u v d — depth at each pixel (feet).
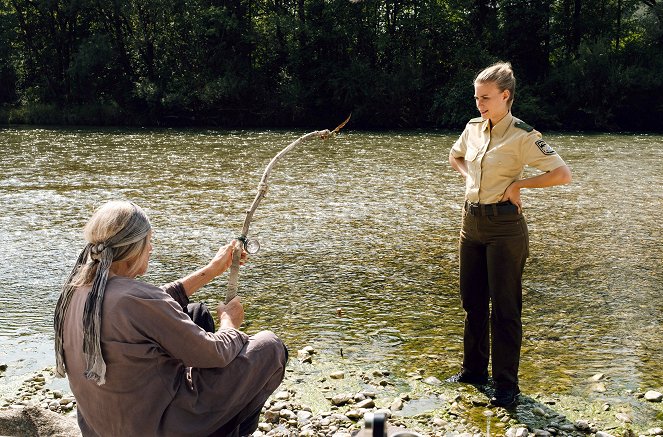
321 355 17.70
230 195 42.50
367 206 38.78
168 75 118.42
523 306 21.71
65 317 9.19
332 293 22.99
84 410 9.36
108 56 114.73
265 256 27.76
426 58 118.32
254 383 10.01
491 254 14.69
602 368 16.88
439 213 36.94
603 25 120.26
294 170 53.93
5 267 25.96
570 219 35.50
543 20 118.01
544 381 16.12
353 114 111.96
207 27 117.19
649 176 50.78
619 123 109.29
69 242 30.09
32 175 50.98
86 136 88.17
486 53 115.85
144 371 9.06
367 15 119.55
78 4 116.57
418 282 24.34
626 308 21.52
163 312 9.02
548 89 111.45
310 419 14.37
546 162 13.97
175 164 58.39
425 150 70.28
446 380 16.17
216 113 115.03
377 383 16.02
